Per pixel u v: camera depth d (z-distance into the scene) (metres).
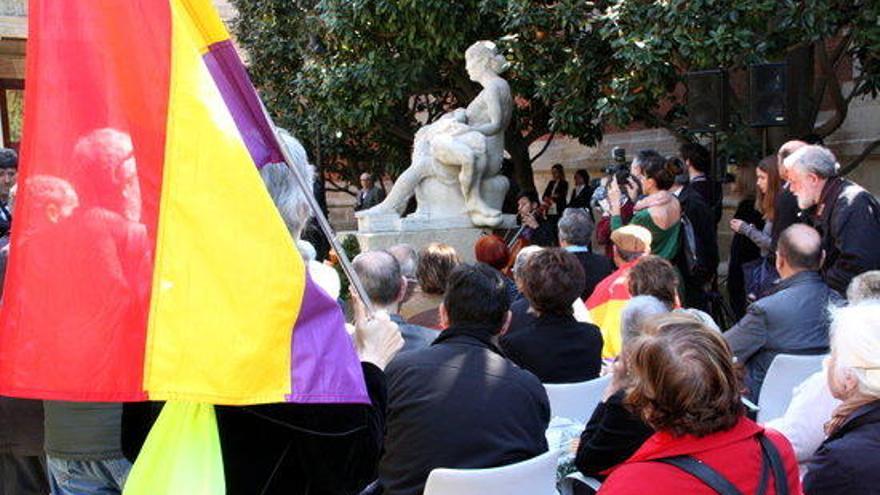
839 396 2.71
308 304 2.24
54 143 2.22
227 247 2.18
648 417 2.16
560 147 16.39
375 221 9.72
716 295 7.57
